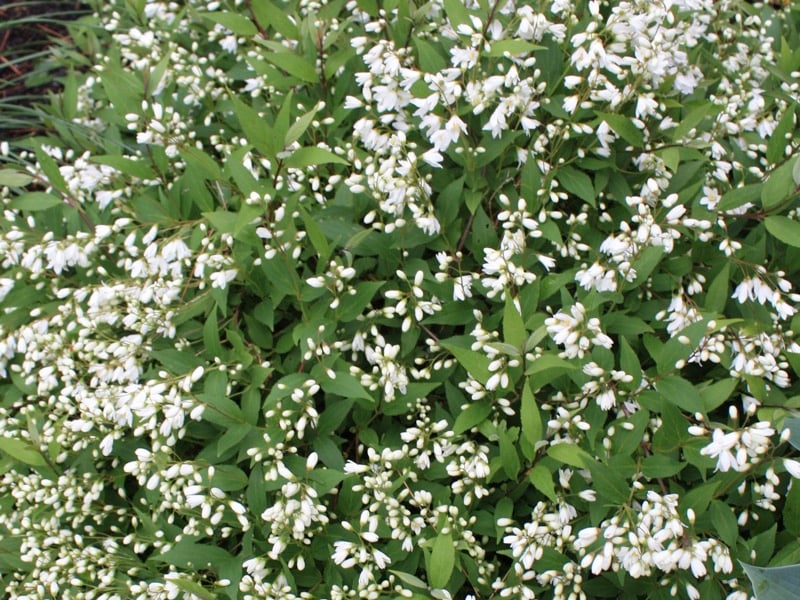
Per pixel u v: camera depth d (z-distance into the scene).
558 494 0.73
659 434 0.71
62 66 1.15
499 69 0.79
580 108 0.81
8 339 0.83
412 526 0.72
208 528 0.73
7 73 1.18
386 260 0.81
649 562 0.67
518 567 0.70
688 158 0.80
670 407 0.70
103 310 0.81
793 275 0.83
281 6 0.98
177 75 0.96
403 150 0.79
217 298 0.77
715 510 0.69
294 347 0.81
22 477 0.80
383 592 0.71
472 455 0.75
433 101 0.77
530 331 0.75
